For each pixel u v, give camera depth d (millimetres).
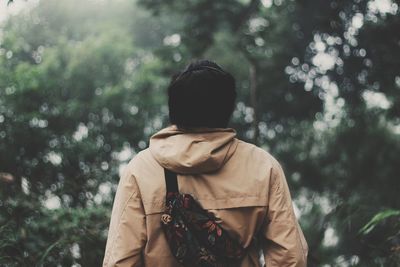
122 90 13867
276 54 11758
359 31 9219
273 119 13969
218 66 1822
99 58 14406
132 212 1699
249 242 1711
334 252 6277
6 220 4078
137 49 16469
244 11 9719
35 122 9742
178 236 1662
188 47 9383
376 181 12336
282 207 1722
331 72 11305
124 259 1669
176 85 1772
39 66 13055
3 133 8898
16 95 10062
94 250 4039
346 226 3963
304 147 14297
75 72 14086
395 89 9375
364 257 3842
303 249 1711
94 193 4965
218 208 1690
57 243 3658
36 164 6973
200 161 1683
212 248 1669
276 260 1698
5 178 4238
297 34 11695
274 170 1755
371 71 9672
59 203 4898
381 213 3254
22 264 3654
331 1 8867
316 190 13906
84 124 13383
